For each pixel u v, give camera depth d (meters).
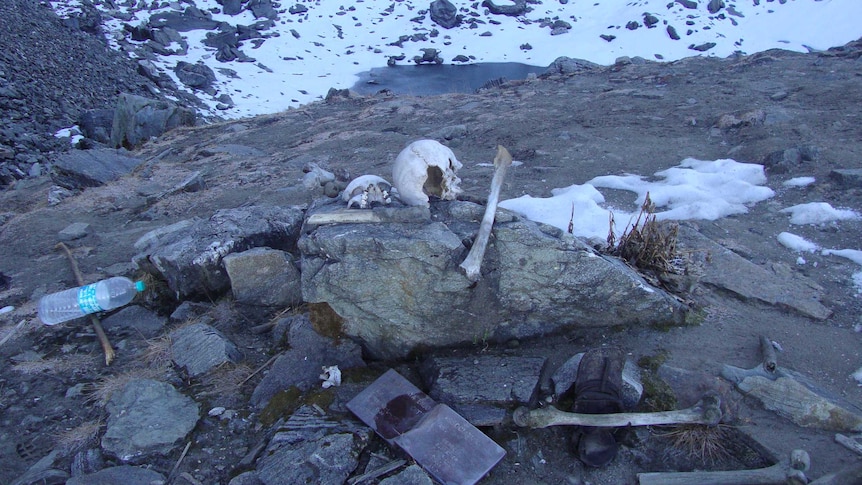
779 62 13.49
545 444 3.84
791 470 3.36
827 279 5.25
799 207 6.34
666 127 9.75
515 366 4.26
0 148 15.51
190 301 5.87
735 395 3.96
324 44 37.38
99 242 7.79
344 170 8.43
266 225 6.16
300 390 4.42
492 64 34.84
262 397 4.45
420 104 14.20
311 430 3.98
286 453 3.81
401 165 4.64
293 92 30.44
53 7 31.48
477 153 9.52
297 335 4.85
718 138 8.95
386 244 4.29
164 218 8.44
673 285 4.92
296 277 5.62
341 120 13.77
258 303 5.61
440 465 3.66
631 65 15.84
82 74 23.62
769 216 6.40
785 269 5.37
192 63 31.20
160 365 4.99
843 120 8.72
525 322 4.62
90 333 5.58
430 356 4.58
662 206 6.88
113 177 11.05
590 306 4.53
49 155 16.45
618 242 5.67
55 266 7.10
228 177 9.93
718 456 3.67
